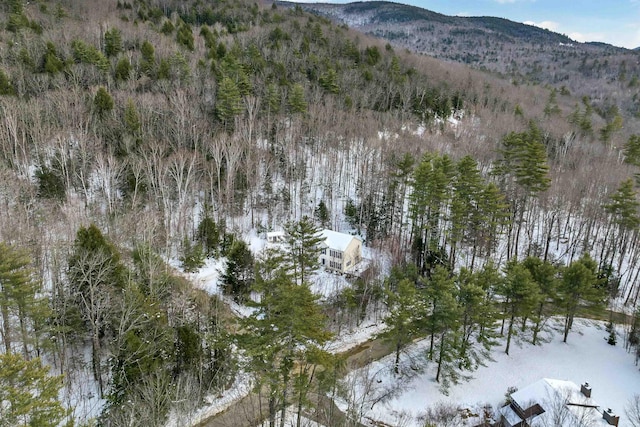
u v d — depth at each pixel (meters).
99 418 27.81
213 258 51.53
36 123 52.25
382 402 35.16
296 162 65.94
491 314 37.69
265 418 31.23
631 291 51.41
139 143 56.03
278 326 22.47
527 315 39.72
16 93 59.94
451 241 49.97
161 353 30.80
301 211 62.47
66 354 33.06
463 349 37.81
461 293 37.47
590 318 48.31
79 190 51.81
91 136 55.25
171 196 54.16
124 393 27.58
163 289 35.47
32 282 31.16
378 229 59.97
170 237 49.41
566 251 57.44
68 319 32.47
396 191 64.81
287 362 23.39
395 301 39.75
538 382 33.38
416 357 40.81
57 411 18.67
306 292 22.69
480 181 50.41
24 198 43.81
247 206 61.34
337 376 31.30
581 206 61.12
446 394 36.41
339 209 66.19
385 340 39.75
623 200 48.88
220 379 33.62
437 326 36.56
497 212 49.53
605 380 37.91
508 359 40.62
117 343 31.55
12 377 17.94
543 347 42.44
